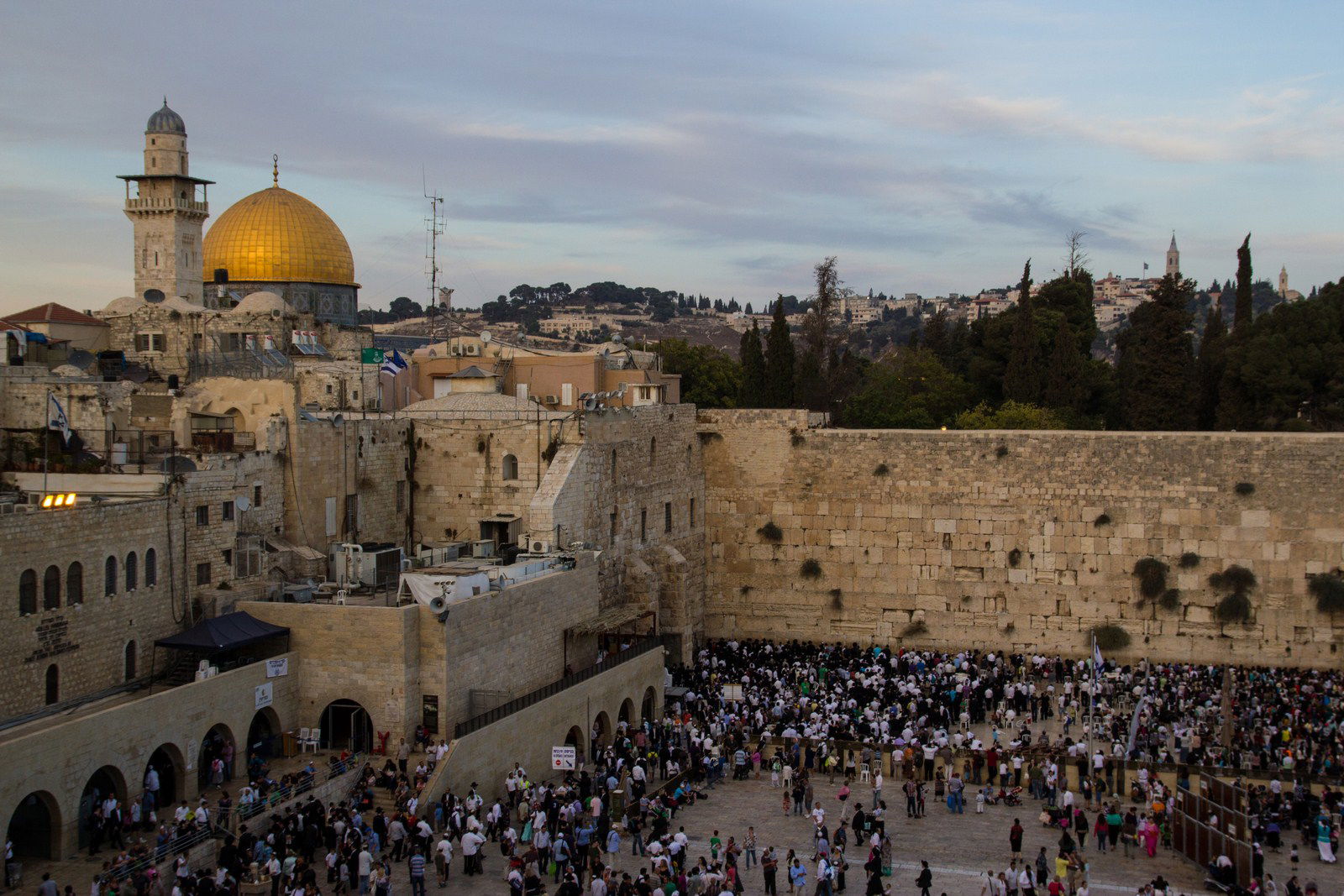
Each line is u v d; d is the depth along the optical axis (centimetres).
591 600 6284
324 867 4034
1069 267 13888
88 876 3716
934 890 4100
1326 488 7200
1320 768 5253
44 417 5519
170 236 9600
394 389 8181
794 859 3928
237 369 6700
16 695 4122
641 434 7281
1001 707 6288
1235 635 7319
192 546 4972
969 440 7694
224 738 4584
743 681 6769
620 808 4675
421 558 5897
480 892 3925
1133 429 9212
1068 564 7556
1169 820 4691
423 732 4866
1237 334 9244
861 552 7875
